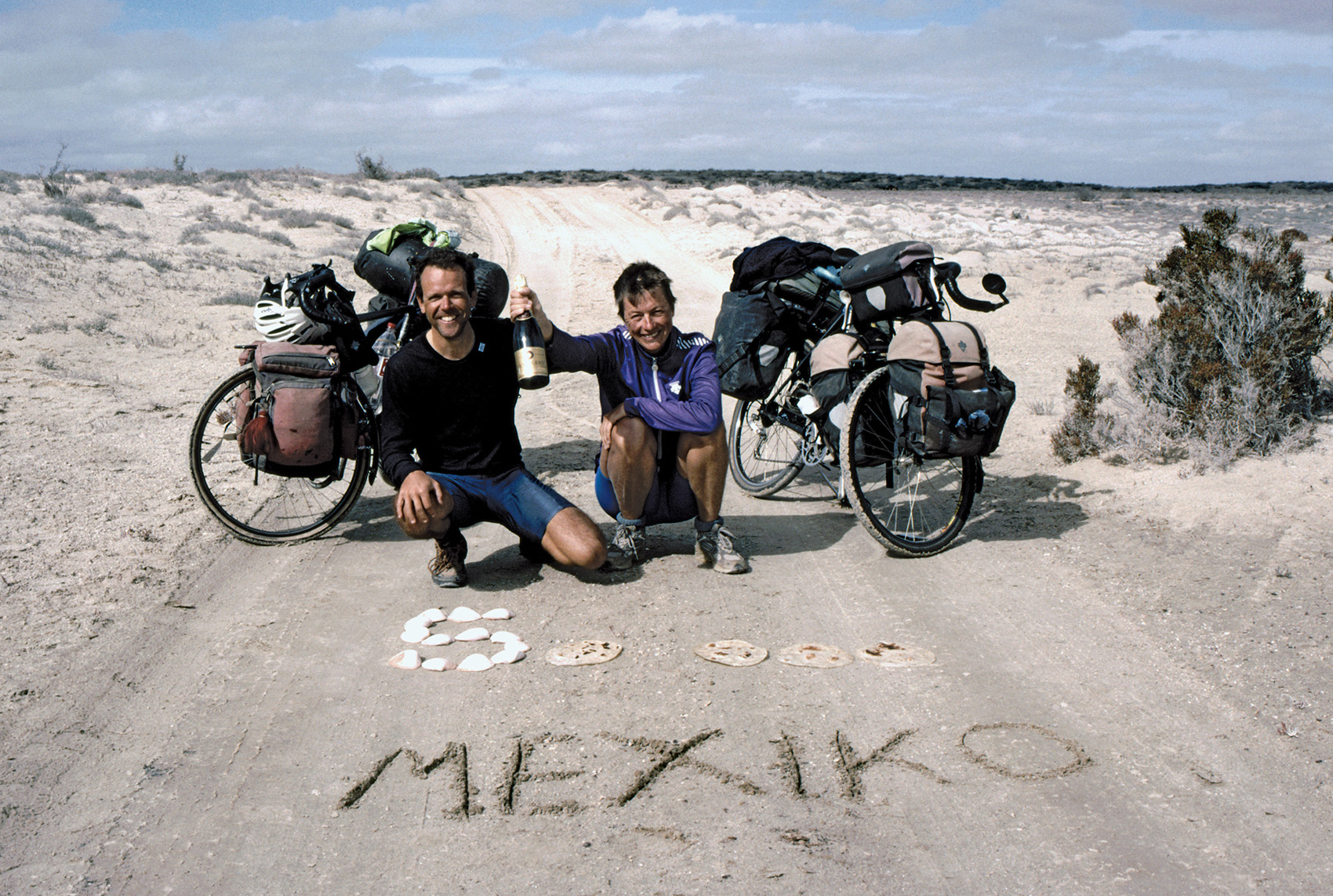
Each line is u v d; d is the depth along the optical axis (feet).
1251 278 20.29
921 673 11.37
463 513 14.01
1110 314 47.44
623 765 9.46
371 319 16.30
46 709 10.44
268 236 73.46
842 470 14.96
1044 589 13.82
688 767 9.43
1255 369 18.86
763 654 11.85
